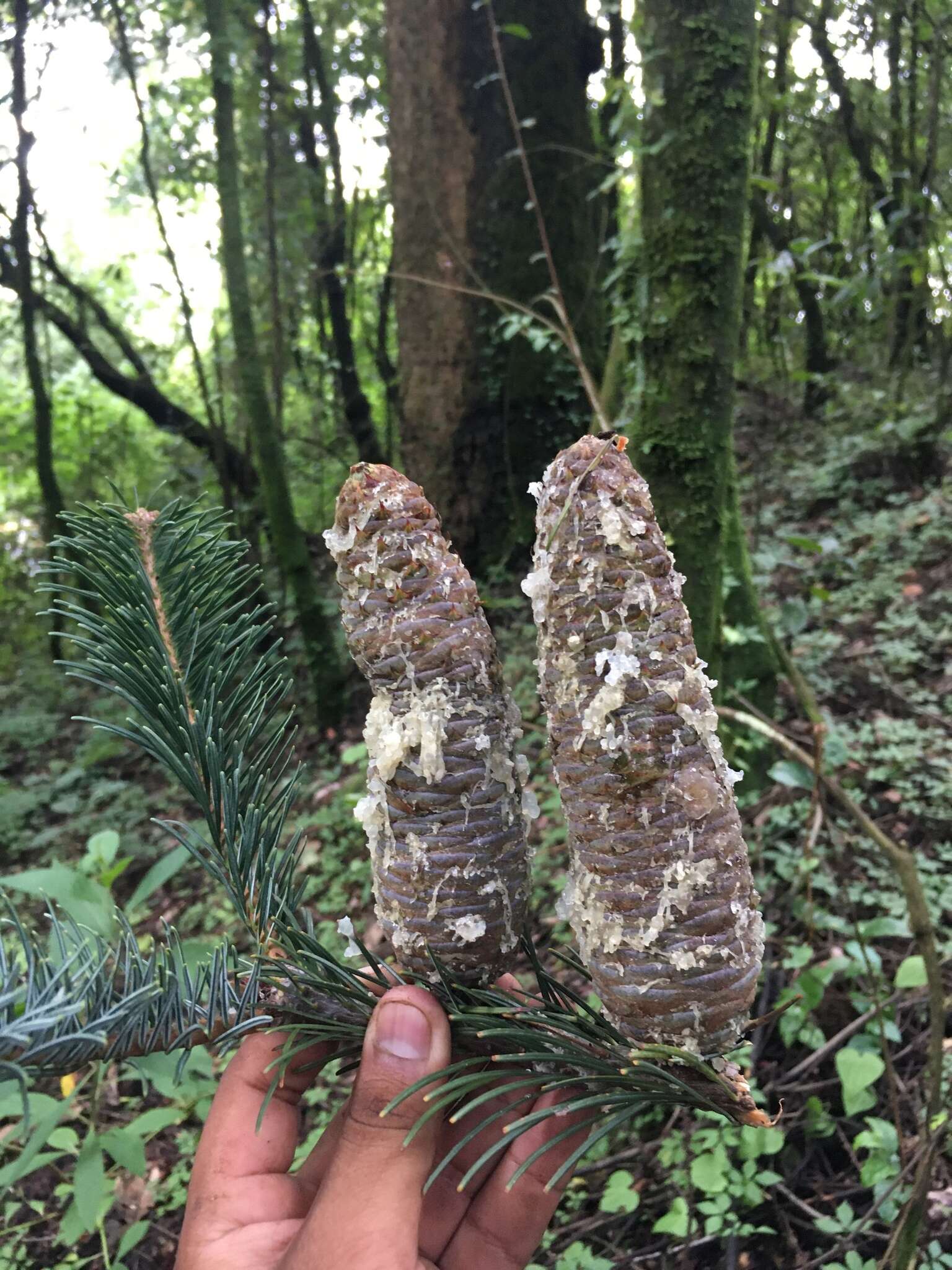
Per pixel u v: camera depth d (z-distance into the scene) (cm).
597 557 79
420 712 86
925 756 304
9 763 623
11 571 890
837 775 294
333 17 703
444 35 551
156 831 459
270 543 698
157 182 774
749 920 80
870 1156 184
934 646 377
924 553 445
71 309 954
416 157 573
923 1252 175
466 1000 95
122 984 87
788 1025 211
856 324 625
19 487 1021
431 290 584
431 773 86
